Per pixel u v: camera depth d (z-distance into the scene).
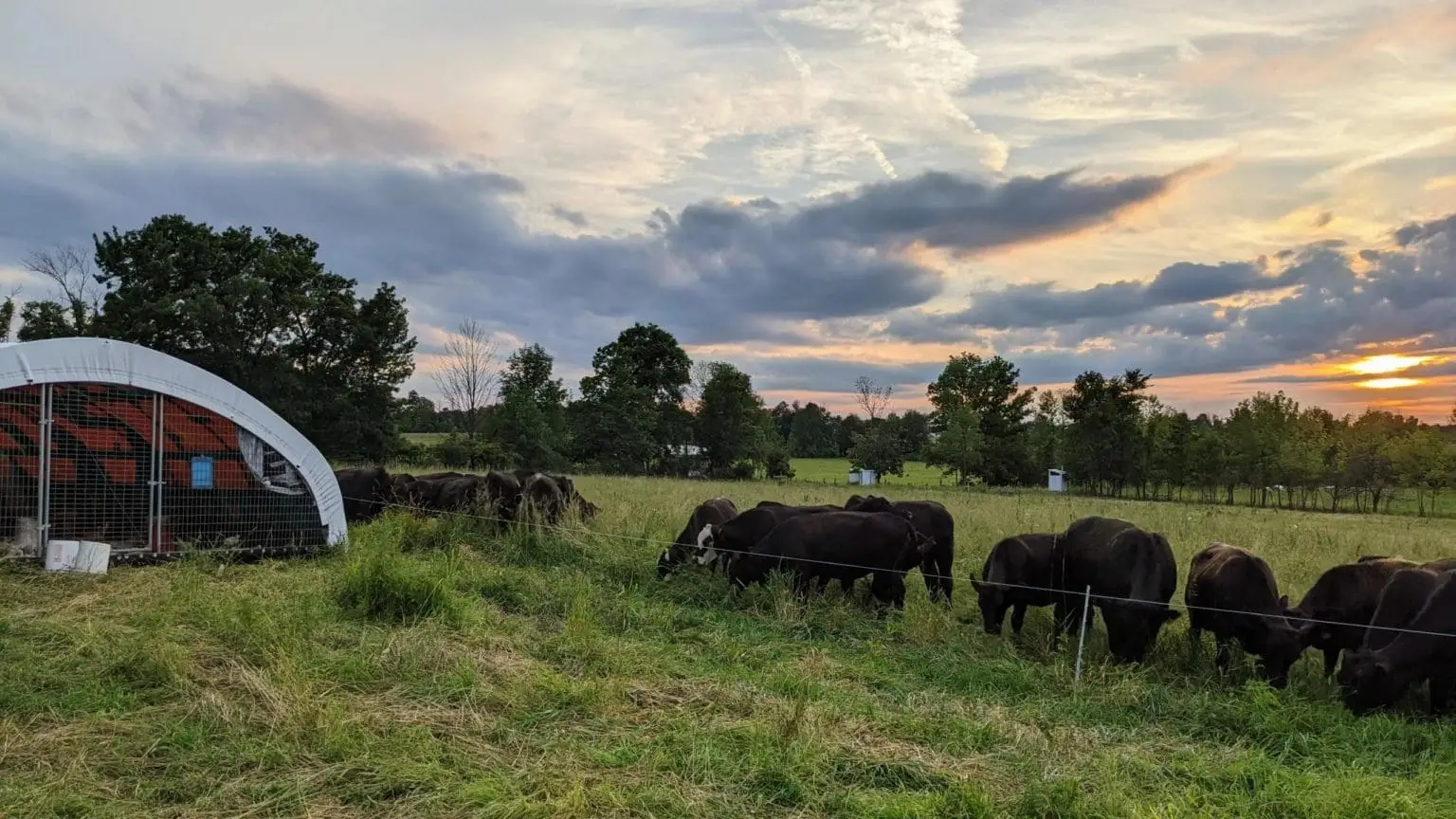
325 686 6.50
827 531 11.23
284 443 12.23
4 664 6.61
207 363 36.69
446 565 10.77
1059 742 6.09
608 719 6.17
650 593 11.12
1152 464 55.62
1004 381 65.94
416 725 5.84
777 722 6.04
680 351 69.88
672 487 30.73
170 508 11.48
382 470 17.09
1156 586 9.12
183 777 5.02
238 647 7.27
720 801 4.99
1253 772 5.64
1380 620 8.02
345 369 42.38
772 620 9.76
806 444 117.44
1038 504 28.20
